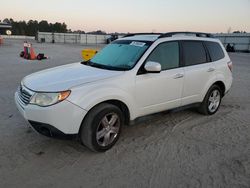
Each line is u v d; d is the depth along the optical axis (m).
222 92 6.06
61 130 3.55
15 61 15.98
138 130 4.86
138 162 3.71
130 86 4.10
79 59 18.48
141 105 4.34
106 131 3.93
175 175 3.41
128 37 5.29
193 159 3.83
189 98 5.16
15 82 8.98
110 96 3.85
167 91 4.66
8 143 4.15
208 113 5.78
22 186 3.10
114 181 3.25
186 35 5.27
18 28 122.69
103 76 3.98
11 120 5.13
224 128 5.08
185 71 4.93
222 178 3.37
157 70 4.15
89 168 3.52
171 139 4.51
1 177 3.26
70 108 3.53
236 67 16.86
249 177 3.40
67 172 3.42
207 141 4.47
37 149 3.99
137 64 4.26
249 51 46.00
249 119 5.66
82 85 3.68
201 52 5.40
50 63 15.48
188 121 5.40
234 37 49.88
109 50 5.07
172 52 4.81
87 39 74.00
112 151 4.01
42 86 3.71
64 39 71.62
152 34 5.12
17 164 3.56
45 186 3.11
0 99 6.64
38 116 3.56
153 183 3.23
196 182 3.27
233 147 4.26
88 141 3.77
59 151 3.95
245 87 9.45
